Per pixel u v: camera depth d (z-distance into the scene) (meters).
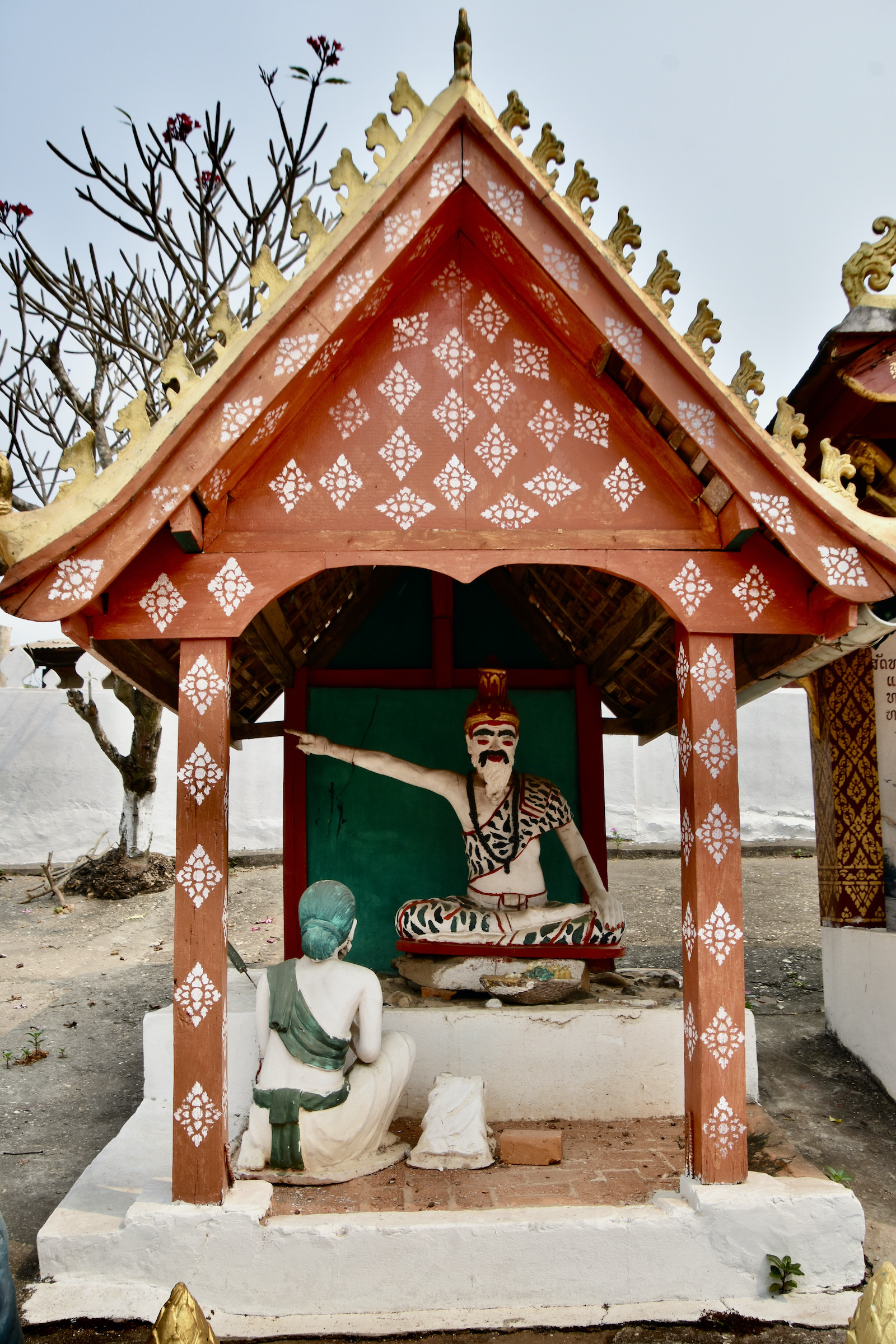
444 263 4.24
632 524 4.22
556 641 6.65
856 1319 2.57
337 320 3.86
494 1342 3.61
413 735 6.49
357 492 4.16
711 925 4.04
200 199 9.45
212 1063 3.90
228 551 4.09
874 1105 5.54
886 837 6.15
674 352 3.88
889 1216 4.43
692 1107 4.06
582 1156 4.57
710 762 4.12
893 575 3.96
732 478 3.94
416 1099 5.07
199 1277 3.76
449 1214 3.89
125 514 3.81
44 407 11.02
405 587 6.70
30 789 12.91
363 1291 3.75
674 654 5.79
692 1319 3.71
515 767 6.52
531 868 5.71
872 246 4.61
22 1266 4.07
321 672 6.48
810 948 8.81
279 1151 4.21
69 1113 5.66
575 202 3.95
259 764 13.42
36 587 3.78
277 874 12.23
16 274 9.62
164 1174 4.39
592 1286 3.78
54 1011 7.46
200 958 3.94
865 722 6.21
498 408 4.22
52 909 10.73
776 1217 3.83
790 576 4.19
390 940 6.31
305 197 3.87
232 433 3.83
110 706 12.94
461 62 3.88
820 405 5.31
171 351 3.87
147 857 11.56
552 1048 5.09
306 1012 4.34
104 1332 3.63
